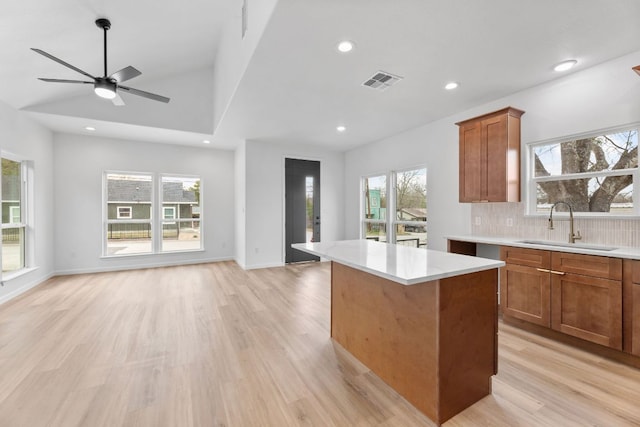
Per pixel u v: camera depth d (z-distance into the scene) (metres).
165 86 4.84
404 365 1.79
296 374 2.06
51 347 2.45
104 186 5.39
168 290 4.15
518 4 1.84
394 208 5.27
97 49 3.38
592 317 2.26
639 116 2.42
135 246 5.69
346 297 2.41
